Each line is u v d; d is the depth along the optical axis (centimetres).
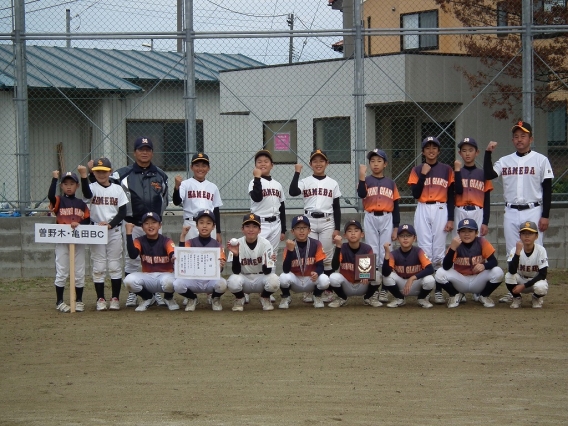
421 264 845
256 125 1379
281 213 916
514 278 835
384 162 909
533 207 865
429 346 668
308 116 1334
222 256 834
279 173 1334
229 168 1252
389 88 1304
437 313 817
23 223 1106
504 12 1295
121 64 1542
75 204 855
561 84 1192
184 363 625
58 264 862
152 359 639
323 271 856
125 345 689
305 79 1346
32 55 1427
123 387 562
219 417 493
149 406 517
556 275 1076
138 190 873
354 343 682
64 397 541
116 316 827
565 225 1125
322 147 1321
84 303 919
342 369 600
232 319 799
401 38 1498
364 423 480
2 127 1224
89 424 484
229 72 1404
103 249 861
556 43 1195
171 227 1109
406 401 522
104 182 864
